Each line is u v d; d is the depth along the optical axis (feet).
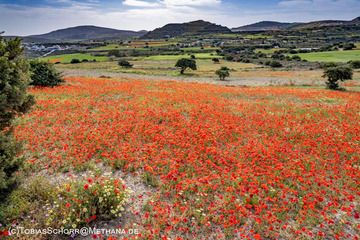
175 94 74.13
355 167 31.53
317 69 222.69
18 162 21.77
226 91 88.53
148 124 42.42
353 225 21.83
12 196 21.52
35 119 43.83
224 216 21.90
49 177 26.91
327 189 26.55
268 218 20.47
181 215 21.65
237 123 46.29
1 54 19.38
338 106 63.87
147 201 23.20
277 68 239.50
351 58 280.92
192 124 44.04
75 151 31.12
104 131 38.24
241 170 28.73
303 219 21.44
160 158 31.14
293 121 48.83
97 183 21.68
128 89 80.38
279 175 28.45
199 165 30.37
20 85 19.97
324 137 40.34
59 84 87.30
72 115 47.09
